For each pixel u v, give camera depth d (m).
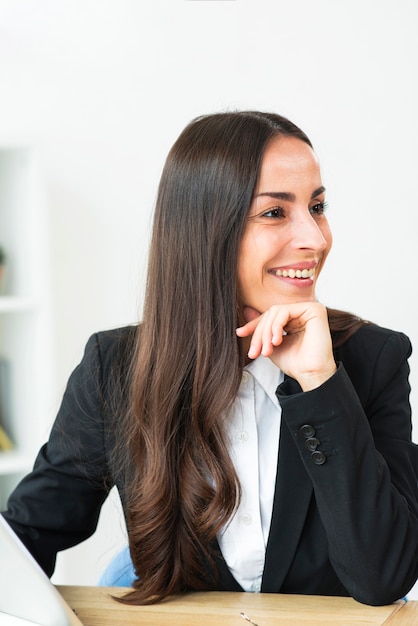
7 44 2.91
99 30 2.94
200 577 1.33
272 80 2.88
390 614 1.15
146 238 2.95
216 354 1.32
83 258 2.98
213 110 2.90
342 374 1.23
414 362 2.83
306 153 1.32
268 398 1.39
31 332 2.71
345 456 1.21
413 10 2.82
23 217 2.72
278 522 1.31
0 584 1.02
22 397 2.77
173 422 1.34
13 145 2.61
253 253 1.30
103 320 3.00
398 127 2.85
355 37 2.84
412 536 1.23
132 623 1.14
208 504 1.31
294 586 1.32
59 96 2.95
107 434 1.45
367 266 2.87
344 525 1.21
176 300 1.35
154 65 2.94
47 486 1.44
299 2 2.86
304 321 1.28
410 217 2.85
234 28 2.89
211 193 1.31
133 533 1.32
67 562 2.91
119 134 2.96
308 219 1.30
